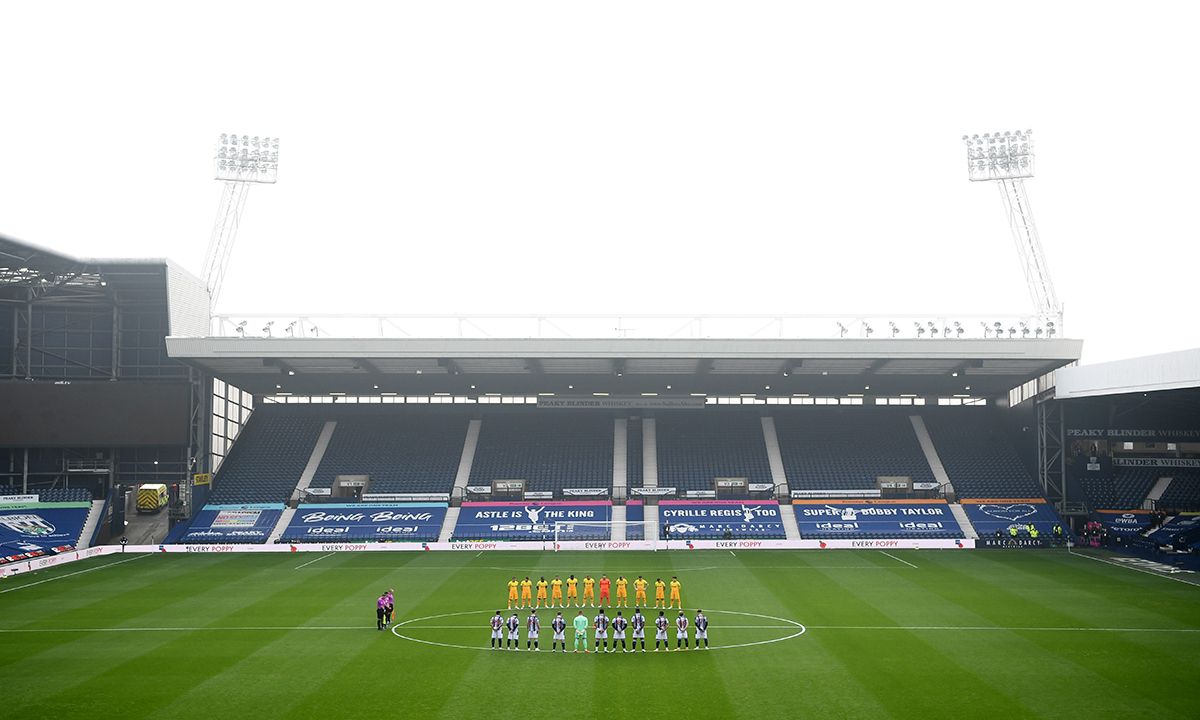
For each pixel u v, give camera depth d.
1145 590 52.09
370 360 73.62
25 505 73.62
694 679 33.12
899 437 91.06
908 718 28.72
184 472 80.19
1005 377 82.19
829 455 88.38
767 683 32.59
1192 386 59.78
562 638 37.66
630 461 87.88
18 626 43.12
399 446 89.62
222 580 57.19
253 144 85.19
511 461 87.75
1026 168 83.44
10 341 76.94
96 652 37.84
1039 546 72.94
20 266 71.50
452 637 40.28
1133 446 83.75
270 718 29.02
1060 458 81.12
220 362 74.56
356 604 48.41
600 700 30.58
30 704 30.62
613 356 69.75
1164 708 29.61
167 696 31.48
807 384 87.75
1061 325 76.19
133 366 79.44
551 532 77.19
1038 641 39.16
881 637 39.94
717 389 91.56
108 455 79.44
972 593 51.16
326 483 83.94
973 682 32.69
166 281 72.44
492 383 87.25
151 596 51.25
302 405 95.44
